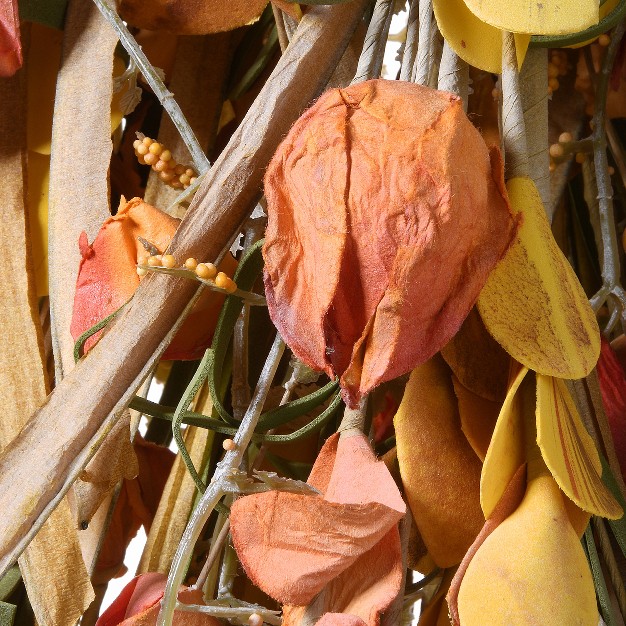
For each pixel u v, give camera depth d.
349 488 0.24
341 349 0.23
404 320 0.23
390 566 0.24
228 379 0.29
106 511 0.30
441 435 0.25
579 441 0.25
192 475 0.26
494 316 0.24
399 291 0.22
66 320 0.30
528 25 0.25
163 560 0.30
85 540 0.30
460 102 0.23
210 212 0.27
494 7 0.25
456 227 0.23
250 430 0.26
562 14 0.25
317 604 0.24
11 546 0.25
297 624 0.24
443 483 0.25
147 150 0.30
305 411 0.28
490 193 0.24
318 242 0.23
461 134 0.23
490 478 0.24
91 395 0.26
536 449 0.25
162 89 0.29
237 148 0.27
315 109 0.24
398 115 0.23
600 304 0.30
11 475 0.26
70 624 0.28
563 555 0.23
